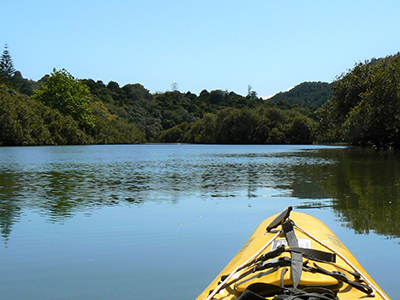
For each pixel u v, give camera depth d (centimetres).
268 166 2108
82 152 4097
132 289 436
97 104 11206
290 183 1330
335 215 796
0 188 1227
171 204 931
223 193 1108
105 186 1274
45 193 1118
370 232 658
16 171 1834
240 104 15225
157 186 1272
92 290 434
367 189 1159
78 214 816
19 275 478
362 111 3453
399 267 494
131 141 10256
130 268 499
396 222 726
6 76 10000
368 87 3847
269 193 1100
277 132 8325
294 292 248
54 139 6975
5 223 738
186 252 559
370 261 517
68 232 670
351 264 323
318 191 1132
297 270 269
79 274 480
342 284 275
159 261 523
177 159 2859
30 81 12938
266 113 8938
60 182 1390
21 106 6272
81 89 8481
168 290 433
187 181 1411
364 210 842
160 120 14062
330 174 1620
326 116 4562
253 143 8775
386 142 3706
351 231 666
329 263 296
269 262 290
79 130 7750
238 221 746
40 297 417
